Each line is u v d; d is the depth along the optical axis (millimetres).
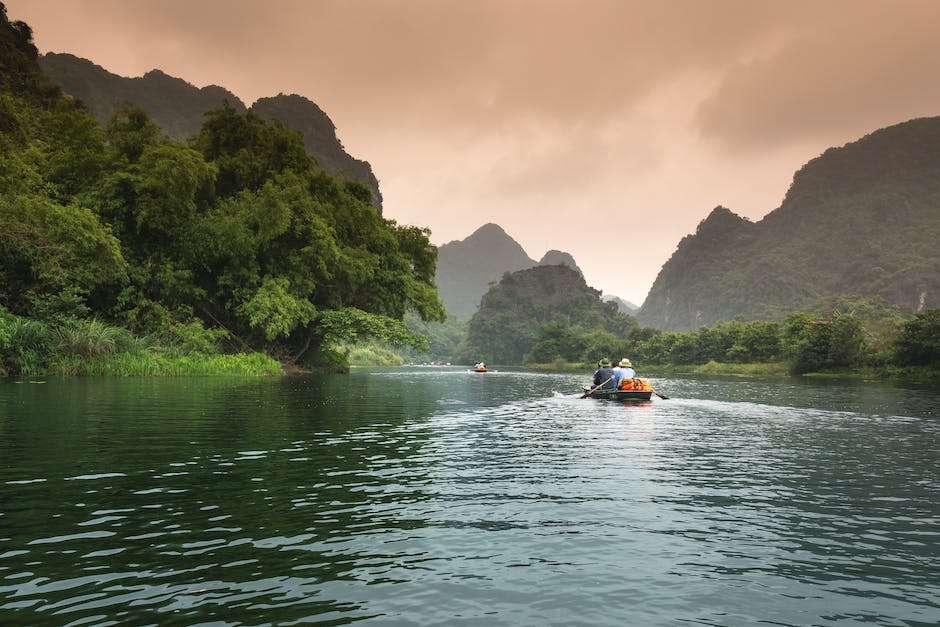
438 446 9133
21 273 27016
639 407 17547
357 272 40250
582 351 137250
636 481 6738
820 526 5008
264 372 33531
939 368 53188
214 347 33812
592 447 9281
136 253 32562
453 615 3213
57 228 26016
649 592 3578
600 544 4473
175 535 4520
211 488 6062
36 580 3600
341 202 43344
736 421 13609
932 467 7762
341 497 5801
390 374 51312
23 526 4684
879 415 15336
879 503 5816
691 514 5348
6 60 53750
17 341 23719
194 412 12734
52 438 8883
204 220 33281
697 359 100188
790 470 7512
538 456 8359
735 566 4047
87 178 30891
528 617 3207
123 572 3756
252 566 3906
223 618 3113
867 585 3738
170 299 33875
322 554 4160
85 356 26078
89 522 4816
